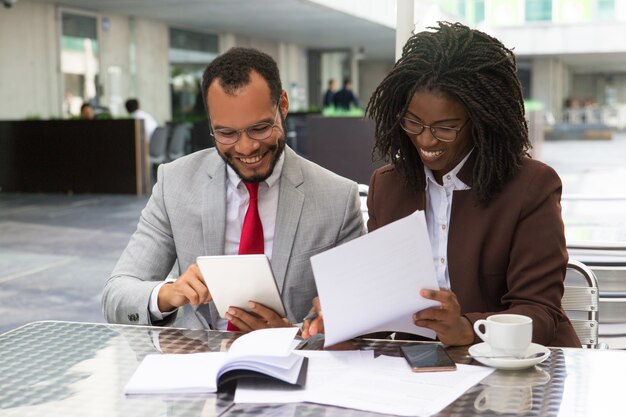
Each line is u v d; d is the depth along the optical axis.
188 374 1.40
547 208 1.76
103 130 10.67
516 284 1.74
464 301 1.79
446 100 1.69
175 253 2.09
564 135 26.08
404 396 1.29
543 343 1.64
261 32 19.44
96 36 14.48
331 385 1.36
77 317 4.42
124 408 1.27
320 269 1.46
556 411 1.22
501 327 1.42
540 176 1.78
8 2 11.30
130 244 2.08
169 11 14.80
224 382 1.35
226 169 2.02
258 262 1.60
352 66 28.34
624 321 2.48
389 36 20.83
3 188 11.14
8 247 6.61
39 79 13.10
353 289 1.47
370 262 1.46
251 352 1.39
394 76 1.78
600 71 44.06
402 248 1.46
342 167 8.72
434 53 1.72
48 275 5.53
